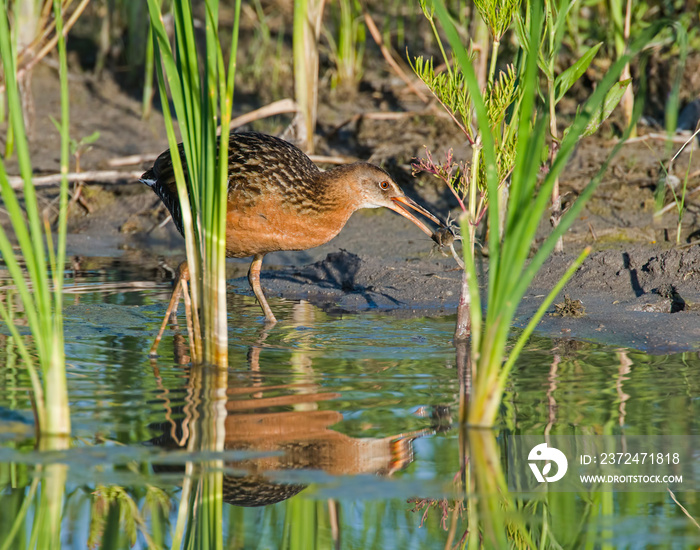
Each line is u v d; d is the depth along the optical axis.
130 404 8.09
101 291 12.57
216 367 9.06
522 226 6.89
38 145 18.73
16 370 9.03
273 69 21.67
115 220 16.64
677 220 14.49
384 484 6.86
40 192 17.34
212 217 8.60
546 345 10.01
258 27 22.58
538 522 6.53
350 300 12.39
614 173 15.97
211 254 8.74
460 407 7.95
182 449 7.25
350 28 20.56
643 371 9.00
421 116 18.86
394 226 15.64
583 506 6.71
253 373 9.01
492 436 7.39
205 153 8.47
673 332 10.34
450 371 9.10
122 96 21.34
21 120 6.97
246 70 21.84
